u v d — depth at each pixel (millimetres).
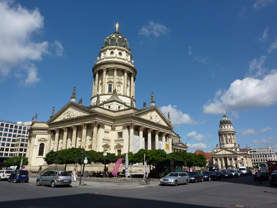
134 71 87312
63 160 47344
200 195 21266
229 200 18203
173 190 26000
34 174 60562
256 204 16375
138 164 58875
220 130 197500
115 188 28562
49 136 73188
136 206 14867
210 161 178750
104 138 61938
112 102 72375
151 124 69562
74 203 15922
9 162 77062
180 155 59594
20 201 16594
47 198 18406
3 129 159375
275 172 32844
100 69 82500
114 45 88125
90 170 58062
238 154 162375
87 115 62219
